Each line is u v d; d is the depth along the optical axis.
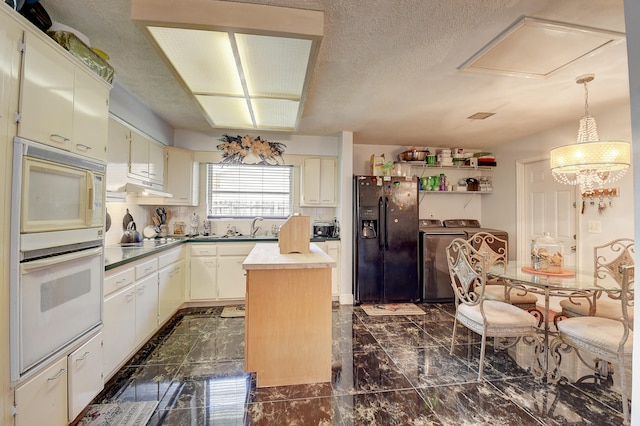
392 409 1.79
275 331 2.04
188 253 3.61
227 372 2.19
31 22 1.37
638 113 0.79
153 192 2.83
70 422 1.51
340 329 3.06
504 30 1.71
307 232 2.30
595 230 3.16
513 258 4.23
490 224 4.72
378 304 3.93
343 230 3.96
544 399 1.90
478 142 4.44
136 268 2.31
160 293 2.80
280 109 2.71
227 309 3.60
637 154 0.80
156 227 3.85
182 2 1.50
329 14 1.58
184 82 2.15
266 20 1.54
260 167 4.32
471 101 2.80
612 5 1.49
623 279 1.70
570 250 3.45
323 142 4.24
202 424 1.65
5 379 1.15
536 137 3.91
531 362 2.38
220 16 1.51
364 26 1.68
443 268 4.01
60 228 1.41
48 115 1.34
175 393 1.93
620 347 1.70
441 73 2.24
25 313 1.22
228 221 4.21
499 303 2.43
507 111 3.07
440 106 2.94
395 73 2.25
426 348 2.62
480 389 2.00
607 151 2.09
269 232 4.31
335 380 2.10
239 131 4.07
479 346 2.67
